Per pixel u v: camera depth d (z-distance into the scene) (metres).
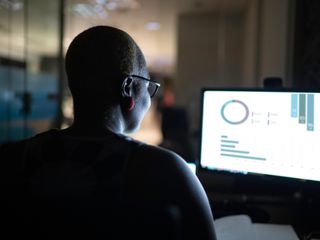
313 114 0.95
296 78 1.44
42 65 3.47
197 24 5.05
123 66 0.57
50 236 0.50
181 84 5.16
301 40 1.43
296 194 1.22
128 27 5.88
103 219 0.47
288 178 0.98
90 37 0.57
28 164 0.54
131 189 0.49
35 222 0.51
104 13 4.94
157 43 7.40
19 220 0.52
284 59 1.53
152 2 4.43
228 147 1.07
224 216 1.02
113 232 0.47
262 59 2.13
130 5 4.59
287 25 1.49
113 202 0.48
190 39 5.10
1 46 3.33
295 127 0.97
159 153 0.53
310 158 0.95
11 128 3.14
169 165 0.52
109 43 0.56
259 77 2.44
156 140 5.96
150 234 0.46
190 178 0.54
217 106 1.08
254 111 1.03
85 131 0.56
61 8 3.50
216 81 4.98
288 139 0.98
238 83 4.81
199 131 1.11
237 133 1.05
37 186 0.52
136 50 0.61
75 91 0.58
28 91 3.33
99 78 0.56
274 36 1.70
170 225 0.45
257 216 1.03
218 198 1.18
